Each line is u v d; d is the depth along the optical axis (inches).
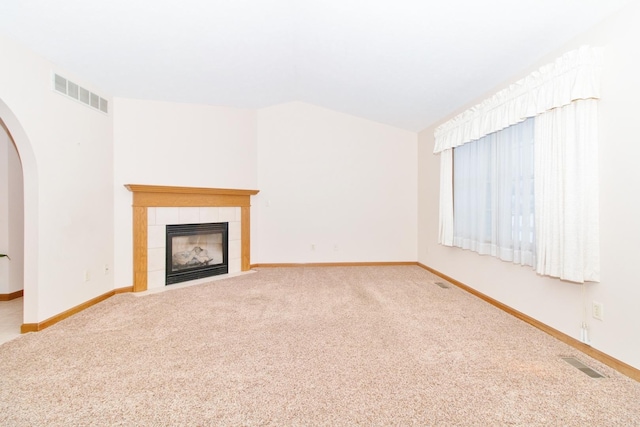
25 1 84.7
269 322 111.0
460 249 157.9
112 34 105.7
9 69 94.8
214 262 186.4
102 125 138.9
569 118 85.0
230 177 188.5
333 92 180.2
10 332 103.5
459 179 155.0
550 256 92.2
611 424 59.2
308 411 63.3
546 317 101.3
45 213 107.7
